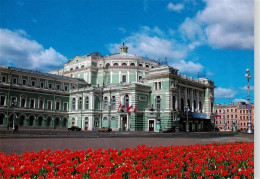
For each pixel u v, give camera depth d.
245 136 46.94
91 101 83.38
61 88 89.94
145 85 80.44
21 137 35.91
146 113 77.31
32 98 81.50
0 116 73.50
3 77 75.69
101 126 83.88
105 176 8.19
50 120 85.75
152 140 35.81
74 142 29.89
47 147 23.61
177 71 81.56
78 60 101.31
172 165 10.50
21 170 9.28
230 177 10.19
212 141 34.53
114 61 94.94
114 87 82.94
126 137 42.38
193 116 86.44
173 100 78.44
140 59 96.19
